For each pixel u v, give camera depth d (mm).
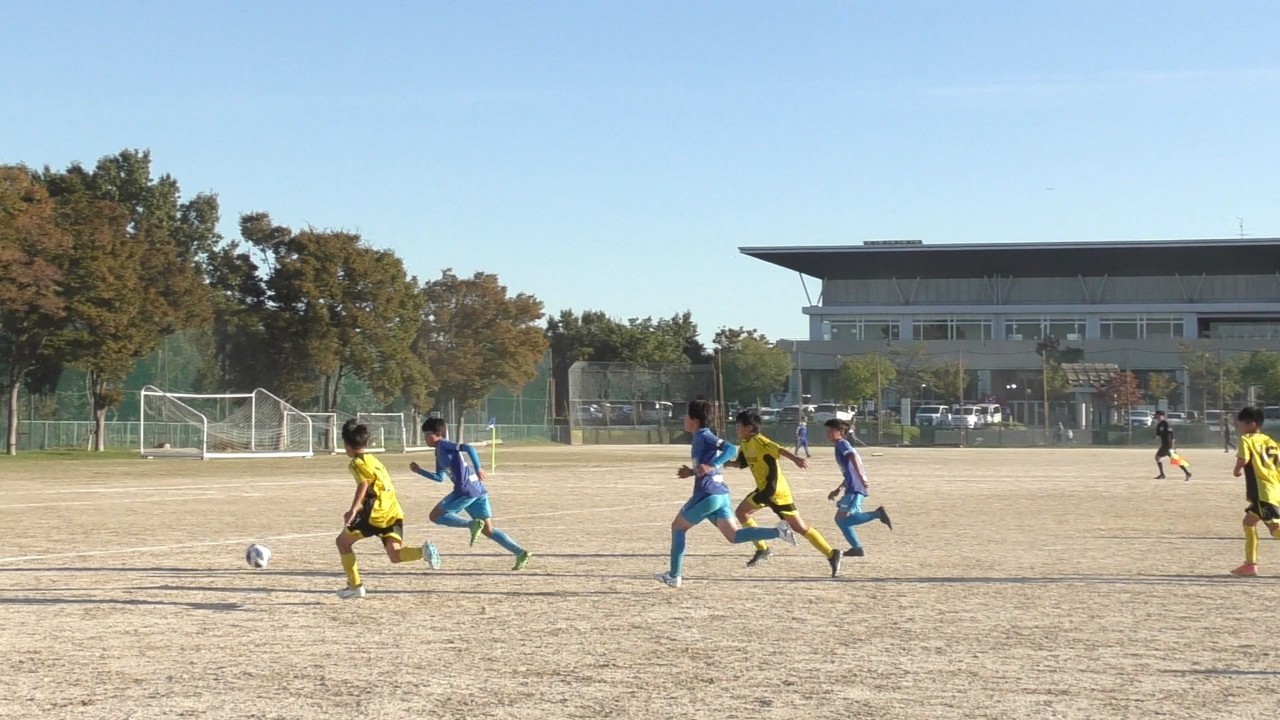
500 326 78812
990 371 105375
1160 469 39156
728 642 10422
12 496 29359
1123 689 8609
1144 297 112750
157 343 61000
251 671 9273
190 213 92812
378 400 71938
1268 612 12008
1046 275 114312
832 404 98625
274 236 67625
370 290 67438
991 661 9578
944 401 103625
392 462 52844
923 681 8867
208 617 11766
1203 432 79688
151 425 66250
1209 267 110125
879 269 115375
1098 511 25562
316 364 66938
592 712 7969
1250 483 14695
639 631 10953
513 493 31188
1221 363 87938
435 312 78125
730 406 101000
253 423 58500
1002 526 21828
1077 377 98312
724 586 13836
